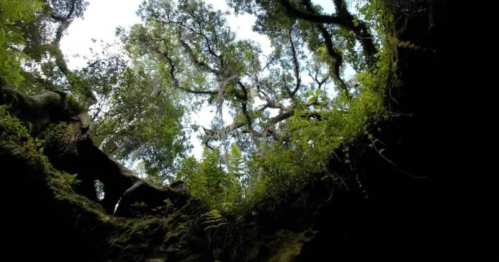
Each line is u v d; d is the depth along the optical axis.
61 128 6.74
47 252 4.60
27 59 5.14
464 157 3.79
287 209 4.39
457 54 3.32
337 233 4.04
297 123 4.64
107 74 12.12
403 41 3.51
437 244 4.10
